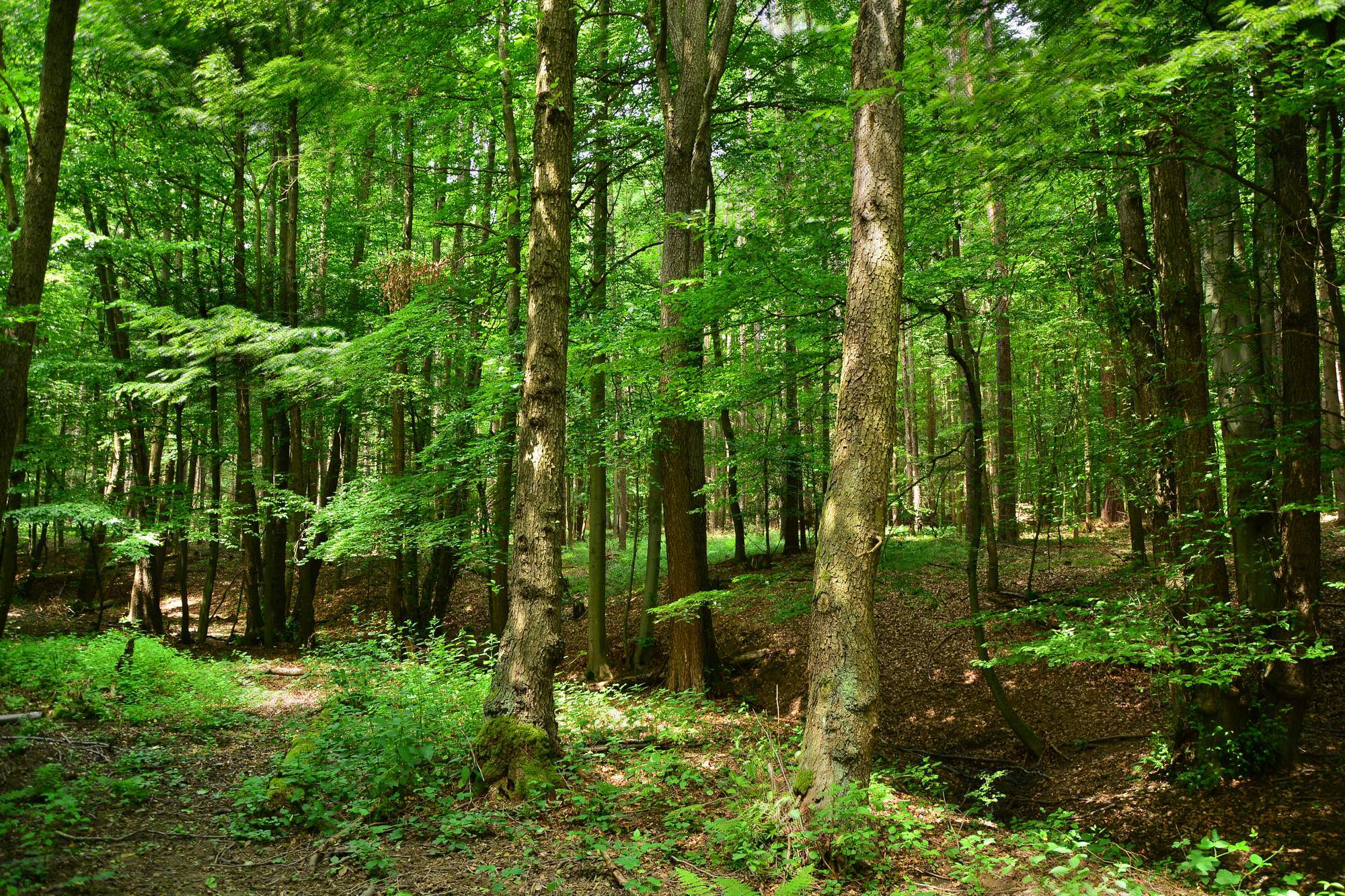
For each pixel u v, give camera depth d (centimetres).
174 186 1664
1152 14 665
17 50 1219
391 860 446
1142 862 689
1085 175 983
